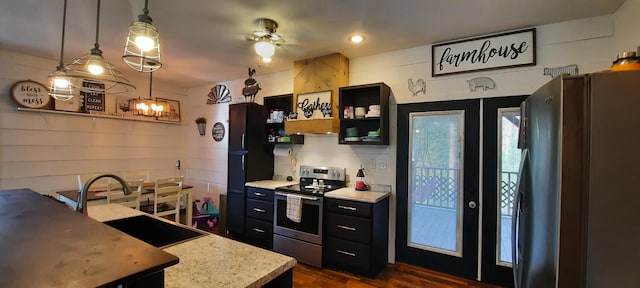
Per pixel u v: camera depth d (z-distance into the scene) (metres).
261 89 4.46
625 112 1.09
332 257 3.06
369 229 2.85
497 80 2.74
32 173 3.67
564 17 2.39
